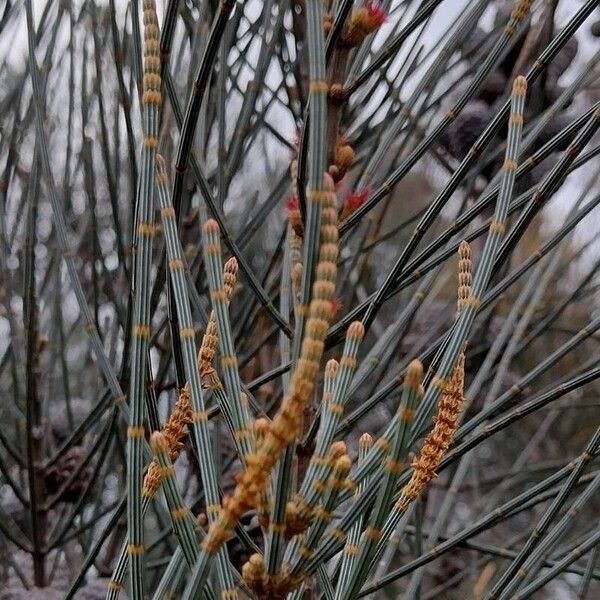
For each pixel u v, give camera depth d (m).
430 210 0.25
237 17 0.31
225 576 0.22
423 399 0.22
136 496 0.21
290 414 0.20
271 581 0.21
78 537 0.42
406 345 0.45
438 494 0.54
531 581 0.27
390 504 0.21
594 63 0.27
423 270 0.26
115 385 0.27
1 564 0.47
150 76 0.22
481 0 0.29
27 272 0.35
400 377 0.27
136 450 0.21
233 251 0.27
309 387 0.20
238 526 0.25
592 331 0.28
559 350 0.27
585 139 0.24
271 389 0.40
